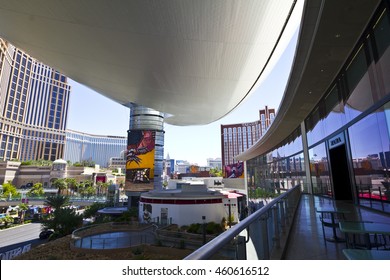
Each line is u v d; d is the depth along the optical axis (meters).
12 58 88.50
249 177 37.69
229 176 60.78
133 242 16.33
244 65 14.70
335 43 6.48
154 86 18.14
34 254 15.01
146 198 25.16
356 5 5.10
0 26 11.23
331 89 9.37
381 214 5.90
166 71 15.22
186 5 9.06
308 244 3.70
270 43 12.71
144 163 37.62
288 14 10.38
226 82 17.20
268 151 26.67
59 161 80.56
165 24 10.26
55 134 104.81
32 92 98.25
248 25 10.59
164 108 26.00
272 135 18.95
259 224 2.48
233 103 23.28
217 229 20.52
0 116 83.12
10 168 75.56
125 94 21.03
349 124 7.70
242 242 1.70
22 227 37.75
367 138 6.52
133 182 37.19
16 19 10.40
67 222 25.27
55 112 106.31
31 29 11.14
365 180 6.86
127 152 38.34
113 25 10.32
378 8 5.18
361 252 2.10
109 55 13.21
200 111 26.55
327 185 10.51
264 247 2.53
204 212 22.75
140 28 10.53
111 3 8.87
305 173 14.23
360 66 6.60
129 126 39.91
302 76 8.52
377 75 5.69
